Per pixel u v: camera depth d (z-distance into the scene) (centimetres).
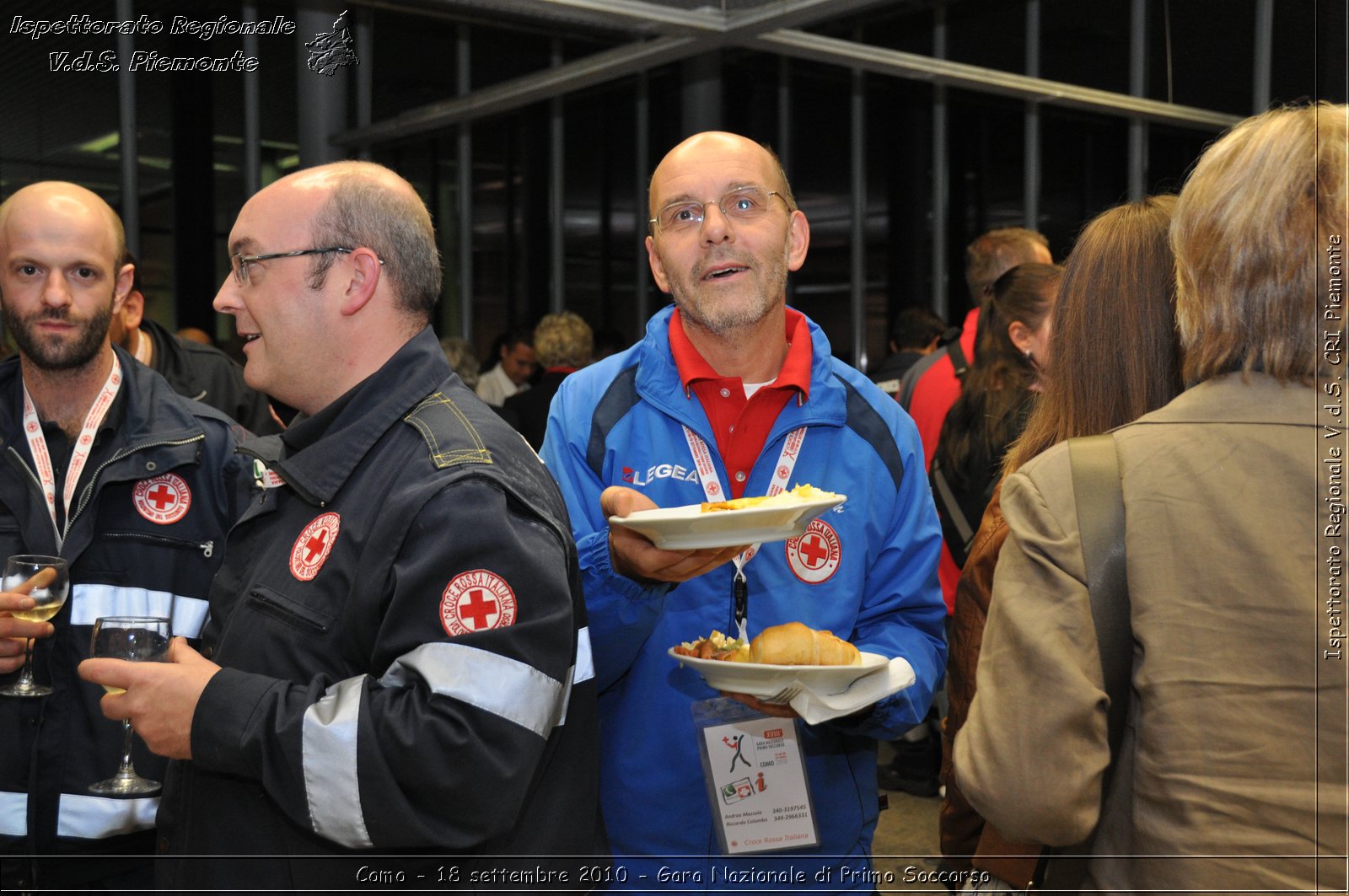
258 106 479
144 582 166
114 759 161
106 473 164
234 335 619
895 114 752
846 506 146
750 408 147
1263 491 95
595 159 752
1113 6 540
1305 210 97
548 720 103
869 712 132
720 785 139
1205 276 103
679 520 111
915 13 549
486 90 374
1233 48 505
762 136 696
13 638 150
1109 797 103
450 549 101
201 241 677
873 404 153
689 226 143
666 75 678
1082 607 99
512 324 771
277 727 99
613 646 132
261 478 122
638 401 151
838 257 768
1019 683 101
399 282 119
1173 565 97
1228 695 92
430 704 97
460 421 113
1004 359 252
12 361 174
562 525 114
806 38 284
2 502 167
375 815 97
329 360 118
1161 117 386
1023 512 107
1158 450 101
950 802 148
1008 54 614
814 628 141
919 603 148
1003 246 330
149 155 673
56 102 634
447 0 244
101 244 166
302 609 109
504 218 764
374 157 504
